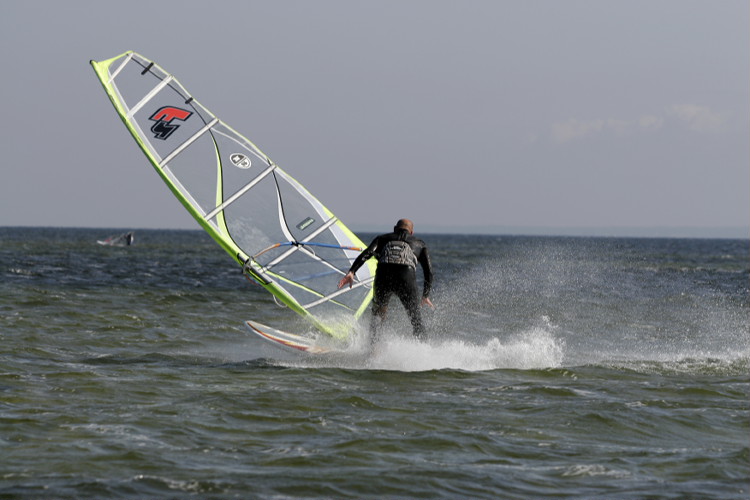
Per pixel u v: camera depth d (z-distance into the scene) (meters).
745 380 37.19
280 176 45.94
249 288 94.94
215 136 44.72
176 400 30.66
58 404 29.38
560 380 36.41
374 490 21.09
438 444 25.41
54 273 106.62
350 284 40.44
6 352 40.69
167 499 20.06
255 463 23.03
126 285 90.31
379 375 36.59
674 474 22.97
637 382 36.19
